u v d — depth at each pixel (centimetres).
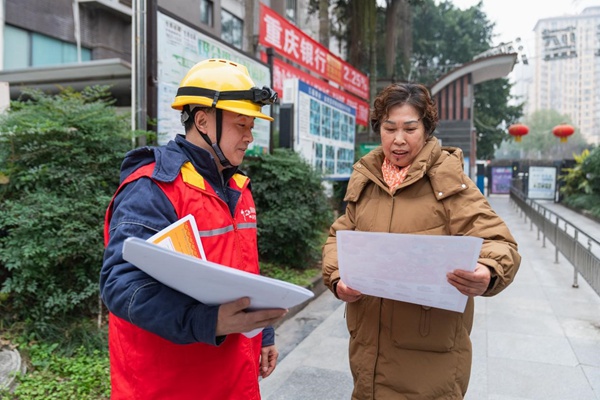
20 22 950
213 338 106
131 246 94
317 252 622
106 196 339
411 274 140
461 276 132
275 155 600
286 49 834
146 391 122
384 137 173
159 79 393
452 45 2645
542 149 6366
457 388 167
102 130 357
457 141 1898
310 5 1661
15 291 324
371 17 1430
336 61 1102
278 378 324
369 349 174
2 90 426
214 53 484
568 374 328
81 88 636
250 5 952
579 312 473
